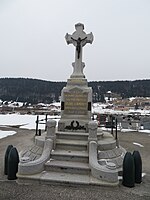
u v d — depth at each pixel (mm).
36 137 9750
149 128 22891
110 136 10328
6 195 5863
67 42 11719
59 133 9422
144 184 7008
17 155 7270
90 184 6535
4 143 13047
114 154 8406
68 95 10617
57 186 6590
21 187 6453
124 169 6832
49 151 8109
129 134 18781
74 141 8984
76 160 7938
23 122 26453
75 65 11305
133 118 27391
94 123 8516
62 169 7395
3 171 7875
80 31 11500
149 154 11203
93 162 7344
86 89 10570
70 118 10414
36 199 5648
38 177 6809
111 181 6633
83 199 5719
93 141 8297
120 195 6059
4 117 33031
